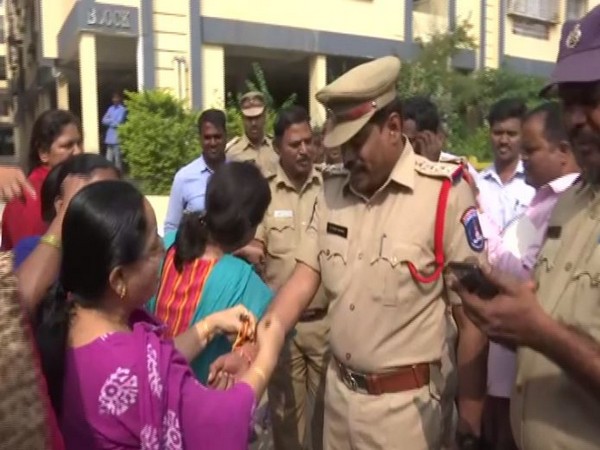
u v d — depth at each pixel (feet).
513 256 7.91
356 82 7.12
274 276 12.48
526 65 53.01
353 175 7.61
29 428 4.21
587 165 5.31
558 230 5.71
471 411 7.60
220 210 7.63
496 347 8.69
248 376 6.33
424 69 43.29
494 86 45.19
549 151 8.32
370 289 7.47
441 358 7.68
